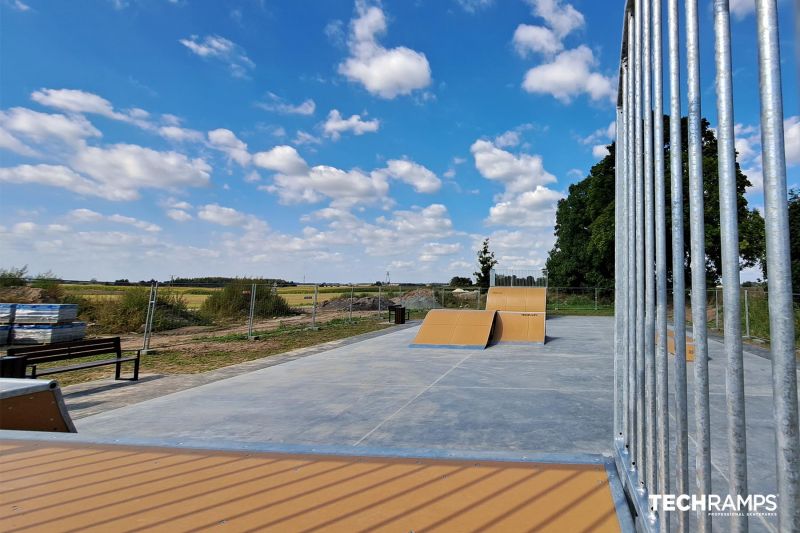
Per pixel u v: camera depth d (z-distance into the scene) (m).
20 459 2.40
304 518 1.76
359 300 26.84
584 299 28.33
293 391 5.44
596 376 6.29
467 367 7.15
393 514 1.78
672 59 1.30
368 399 4.97
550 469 2.20
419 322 17.61
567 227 34.12
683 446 1.28
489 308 13.80
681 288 1.27
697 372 1.11
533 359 7.97
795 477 0.75
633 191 2.02
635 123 2.01
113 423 4.10
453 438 3.55
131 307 14.98
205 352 9.53
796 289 12.77
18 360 5.07
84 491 2.01
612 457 2.36
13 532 1.66
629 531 1.61
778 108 0.77
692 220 1.13
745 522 0.90
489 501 1.87
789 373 0.76
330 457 2.41
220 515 1.79
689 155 1.14
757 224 13.09
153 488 2.04
